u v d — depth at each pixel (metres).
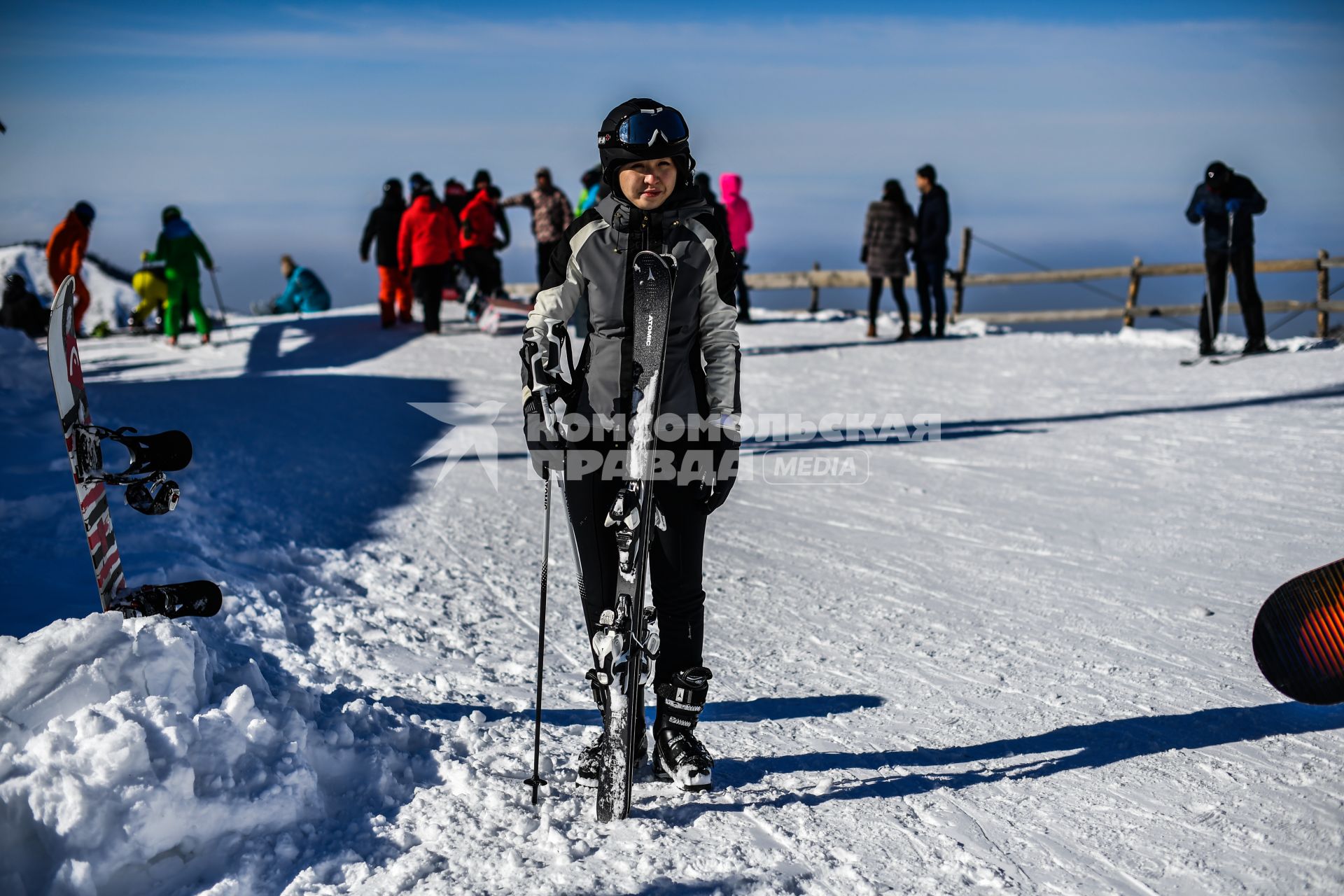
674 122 2.45
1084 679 3.36
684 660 2.70
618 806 2.47
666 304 2.41
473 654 3.66
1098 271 14.99
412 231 12.99
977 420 8.08
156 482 2.70
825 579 4.54
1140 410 8.12
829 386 9.78
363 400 8.80
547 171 13.90
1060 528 5.18
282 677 3.23
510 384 9.80
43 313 14.33
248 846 2.28
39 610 3.33
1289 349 10.52
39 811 2.10
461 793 2.60
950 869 2.27
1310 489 5.65
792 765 2.81
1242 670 3.38
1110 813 2.51
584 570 2.65
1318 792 2.56
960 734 2.99
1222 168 10.12
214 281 13.53
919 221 12.74
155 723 2.30
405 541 5.10
